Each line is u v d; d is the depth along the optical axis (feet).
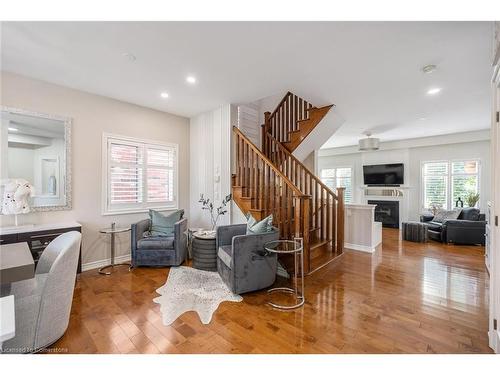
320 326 7.00
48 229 9.68
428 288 9.66
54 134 10.84
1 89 9.61
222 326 6.97
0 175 9.61
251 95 12.12
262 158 11.82
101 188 12.27
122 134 13.00
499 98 5.94
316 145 17.01
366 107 13.87
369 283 10.18
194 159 15.75
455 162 21.22
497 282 5.89
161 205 14.70
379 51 8.06
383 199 25.00
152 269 11.69
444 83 10.64
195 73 9.75
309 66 9.12
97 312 7.72
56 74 9.90
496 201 5.96
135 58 8.60
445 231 17.31
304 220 10.85
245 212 12.65
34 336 5.64
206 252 11.62
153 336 6.48
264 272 9.38
